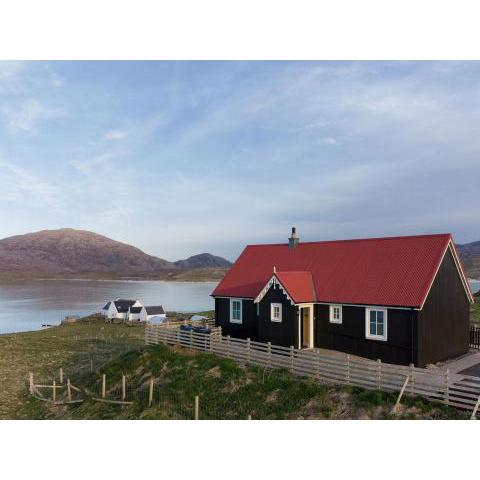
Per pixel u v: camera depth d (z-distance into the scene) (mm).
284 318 30719
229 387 24750
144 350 32094
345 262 32562
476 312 47781
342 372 22547
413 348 26078
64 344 48906
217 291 37344
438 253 28266
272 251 38719
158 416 23375
